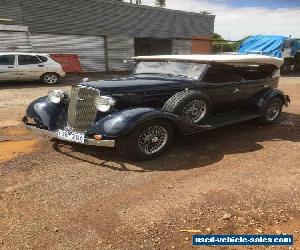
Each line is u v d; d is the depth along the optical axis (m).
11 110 9.17
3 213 3.71
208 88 6.18
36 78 15.49
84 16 22.12
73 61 21.81
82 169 4.89
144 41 28.55
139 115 4.85
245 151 5.81
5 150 5.66
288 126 7.55
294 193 4.22
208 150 5.82
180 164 5.15
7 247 3.15
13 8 19.06
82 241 3.24
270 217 3.69
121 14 24.02
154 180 4.57
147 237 3.31
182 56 6.62
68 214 3.70
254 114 7.05
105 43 23.73
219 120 6.39
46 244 3.19
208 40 30.89
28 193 4.16
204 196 4.11
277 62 7.51
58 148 5.74
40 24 20.27
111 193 4.18
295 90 13.98
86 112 5.17
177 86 5.81
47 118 5.61
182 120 5.30
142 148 5.12
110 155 5.44
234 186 4.39
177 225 3.51
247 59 6.62
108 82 5.46
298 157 5.52
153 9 25.78
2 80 14.75
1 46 19.08
